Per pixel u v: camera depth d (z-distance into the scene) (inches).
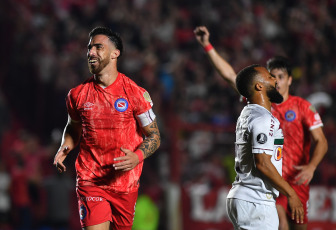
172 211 1124.5
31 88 1540.4
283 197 634.8
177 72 1617.9
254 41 1952.5
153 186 1175.6
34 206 1140.5
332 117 1498.5
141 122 507.8
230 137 1279.5
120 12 1781.5
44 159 1261.1
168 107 1429.6
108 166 500.1
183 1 1983.3
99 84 500.4
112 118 495.5
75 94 502.3
